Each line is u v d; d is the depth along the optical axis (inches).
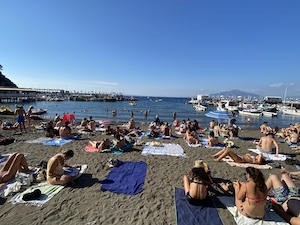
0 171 198.2
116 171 239.8
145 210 160.1
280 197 161.9
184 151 350.3
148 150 342.6
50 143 369.4
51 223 139.9
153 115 1344.7
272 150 363.6
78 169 230.5
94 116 1176.8
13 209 153.6
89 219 146.3
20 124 469.1
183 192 188.2
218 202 169.9
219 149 374.6
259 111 1695.4
